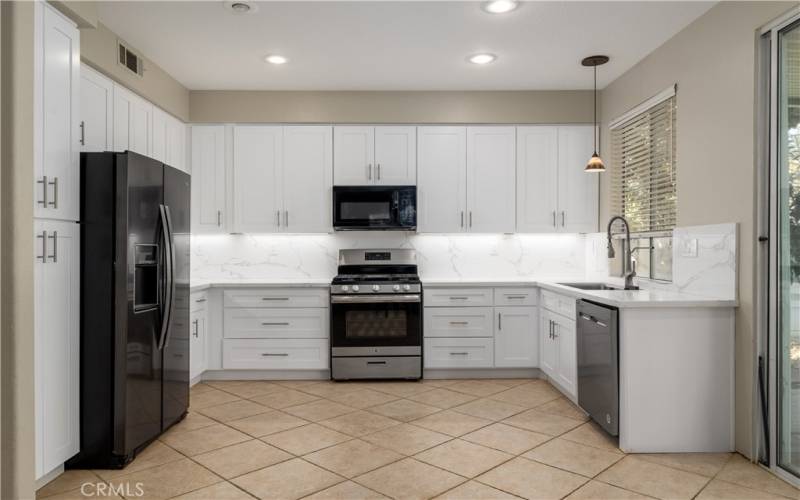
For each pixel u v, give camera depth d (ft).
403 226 15.40
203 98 15.58
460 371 15.29
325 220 15.75
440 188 15.85
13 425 4.14
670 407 9.64
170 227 10.40
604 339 10.14
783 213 8.82
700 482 8.37
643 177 13.39
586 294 11.19
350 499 7.78
